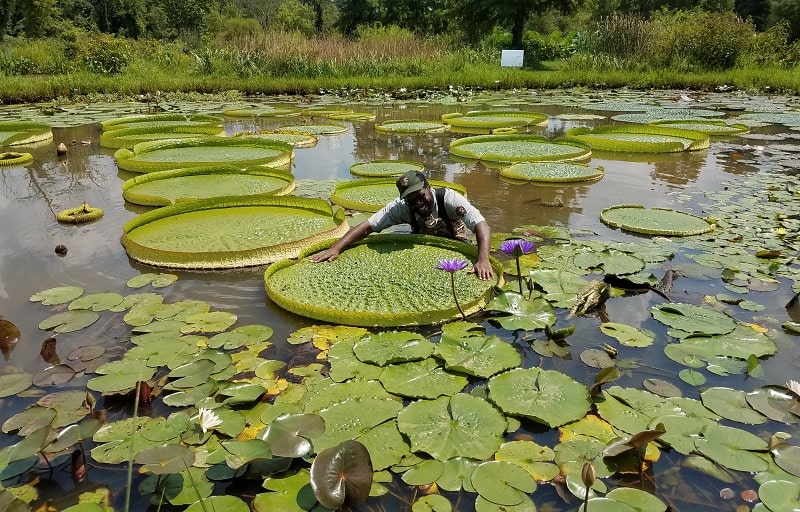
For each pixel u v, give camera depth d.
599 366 2.12
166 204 4.24
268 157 5.54
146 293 2.80
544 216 4.04
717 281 2.86
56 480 1.59
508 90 14.04
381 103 11.73
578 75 14.87
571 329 2.25
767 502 1.46
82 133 7.95
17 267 3.16
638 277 2.86
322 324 2.49
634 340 2.29
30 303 2.70
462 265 2.27
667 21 17.66
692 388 2.00
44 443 1.57
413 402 1.90
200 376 2.01
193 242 3.36
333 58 15.35
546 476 1.58
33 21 25.38
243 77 14.51
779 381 2.03
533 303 2.54
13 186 5.00
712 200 4.36
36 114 9.60
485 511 1.44
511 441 1.73
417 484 1.54
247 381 2.03
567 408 1.84
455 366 2.07
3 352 2.26
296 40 15.72
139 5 36.47
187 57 16.56
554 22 35.41
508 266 3.07
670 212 3.93
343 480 1.46
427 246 3.19
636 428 1.76
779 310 2.55
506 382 1.98
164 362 2.15
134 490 1.55
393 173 5.16
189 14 36.91
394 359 2.13
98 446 1.71
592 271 2.99
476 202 4.41
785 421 1.78
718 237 3.50
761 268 2.99
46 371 2.07
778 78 12.98
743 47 15.11
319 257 3.04
